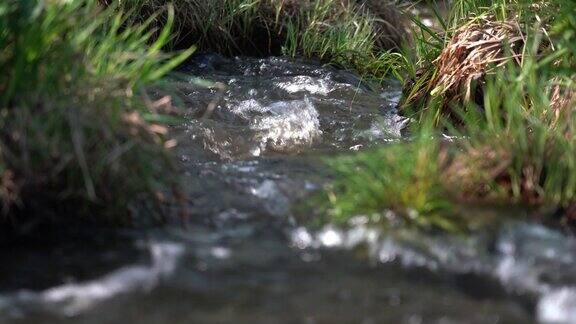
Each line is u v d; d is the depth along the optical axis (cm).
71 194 420
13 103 417
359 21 925
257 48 887
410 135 621
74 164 413
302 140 600
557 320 334
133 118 421
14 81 411
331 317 331
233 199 449
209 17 862
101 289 354
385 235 388
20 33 423
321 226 407
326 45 864
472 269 367
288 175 484
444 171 436
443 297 348
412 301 344
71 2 450
